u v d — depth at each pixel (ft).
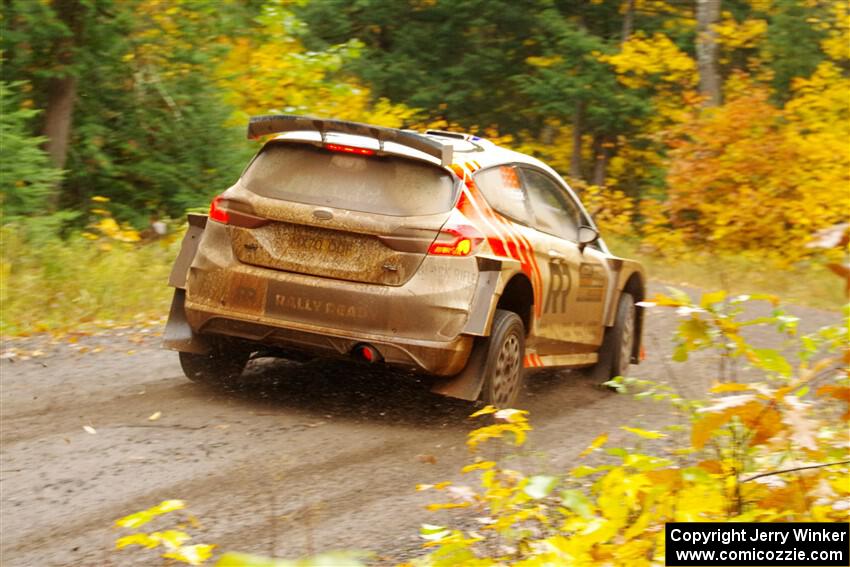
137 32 50.34
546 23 103.91
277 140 22.81
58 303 33.65
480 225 22.11
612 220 72.33
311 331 21.76
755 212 66.49
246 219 22.34
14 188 40.86
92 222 48.78
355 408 23.39
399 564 14.16
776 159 67.26
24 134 43.06
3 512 16.24
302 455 19.66
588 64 103.55
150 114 51.31
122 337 30.68
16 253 36.09
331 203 21.94
